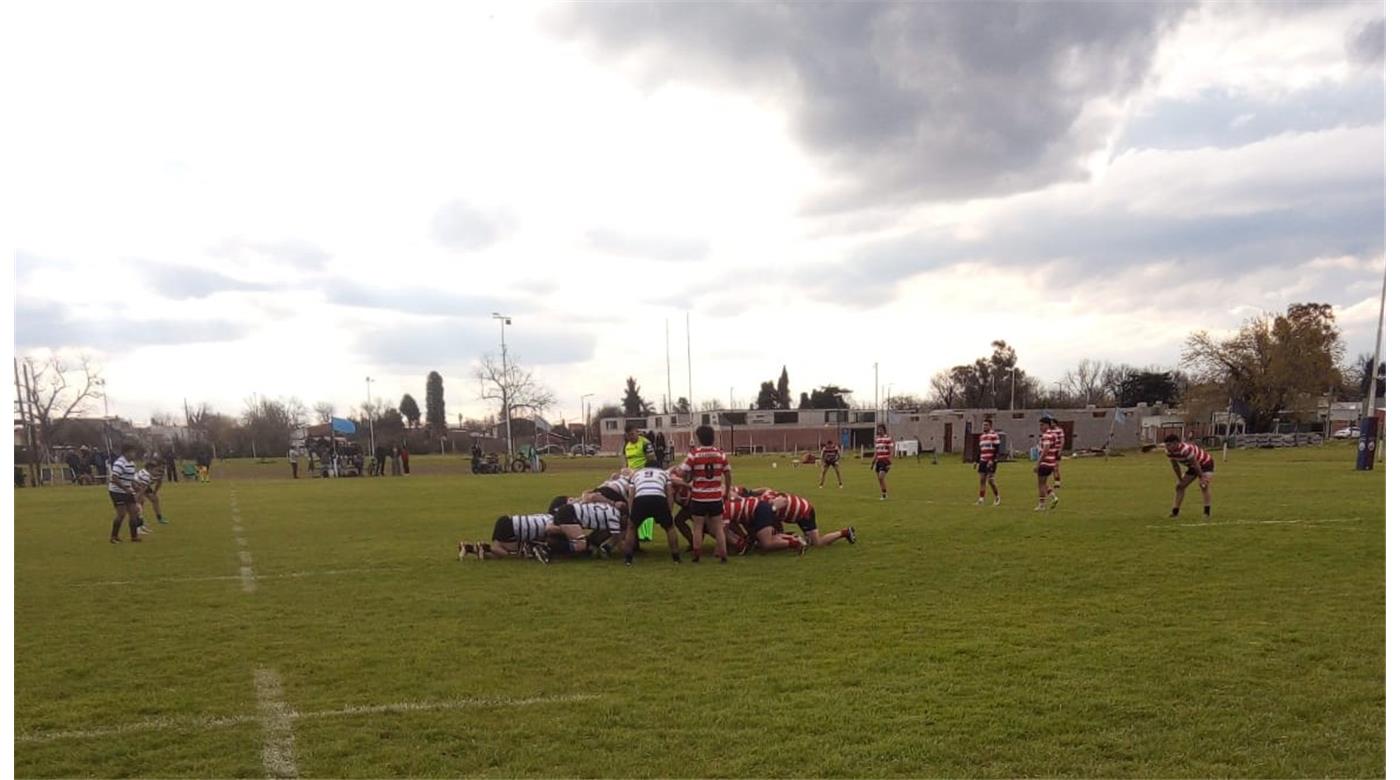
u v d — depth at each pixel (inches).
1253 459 1621.6
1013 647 268.5
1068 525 580.7
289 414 3991.1
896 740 195.3
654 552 490.6
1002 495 880.9
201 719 216.1
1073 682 232.8
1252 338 2731.3
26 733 207.9
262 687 241.0
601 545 477.1
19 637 301.3
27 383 2124.8
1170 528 547.8
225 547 549.6
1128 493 858.8
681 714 213.6
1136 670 242.4
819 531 577.9
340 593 378.0
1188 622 296.5
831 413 3508.9
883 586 373.4
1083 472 1309.1
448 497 1034.7
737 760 186.2
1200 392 2790.4
